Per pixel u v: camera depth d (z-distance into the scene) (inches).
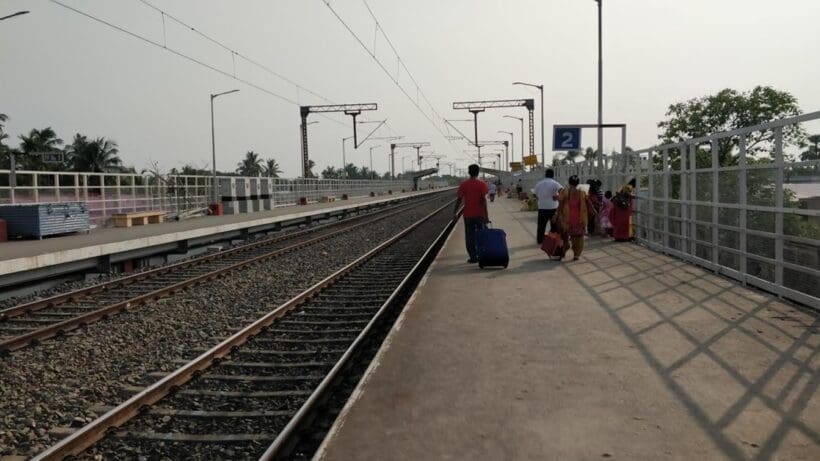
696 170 453.1
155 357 307.1
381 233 1065.5
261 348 315.3
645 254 535.8
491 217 1136.2
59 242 670.5
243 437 202.1
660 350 242.2
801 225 303.9
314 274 585.3
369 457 158.9
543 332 278.2
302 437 197.3
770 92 1075.3
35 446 206.2
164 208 1210.6
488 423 177.9
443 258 568.1
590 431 169.6
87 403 246.1
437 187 6097.4
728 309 306.7
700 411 180.4
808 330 261.3
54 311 436.1
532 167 2044.8
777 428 166.9
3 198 813.2
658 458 152.2
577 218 506.9
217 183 1385.3
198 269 633.6
